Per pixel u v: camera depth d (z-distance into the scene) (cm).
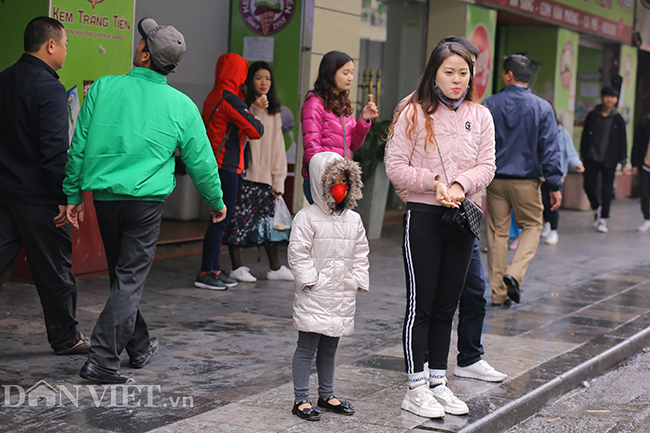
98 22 693
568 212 1560
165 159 437
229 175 703
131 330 435
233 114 684
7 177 451
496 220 699
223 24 1016
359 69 1139
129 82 436
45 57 455
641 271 923
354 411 405
